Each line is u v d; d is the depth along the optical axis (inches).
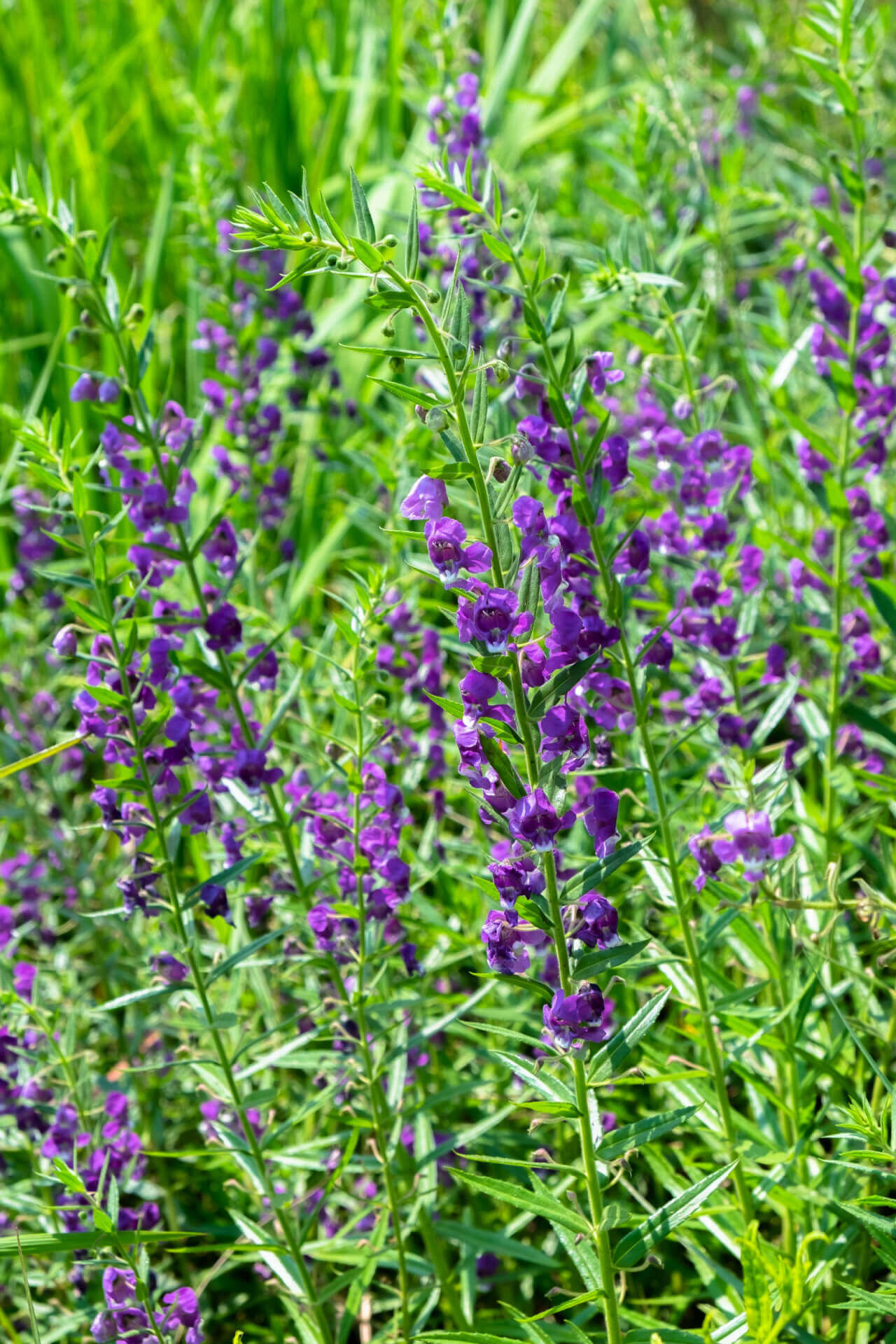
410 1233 52.5
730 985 52.1
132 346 50.9
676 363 56.3
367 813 51.6
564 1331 51.6
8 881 59.9
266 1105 53.1
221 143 67.3
